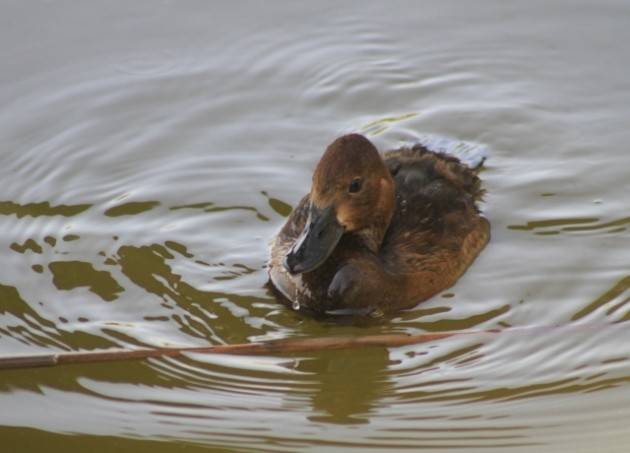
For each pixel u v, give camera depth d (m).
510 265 13.84
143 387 11.87
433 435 11.14
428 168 14.64
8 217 14.70
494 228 14.55
